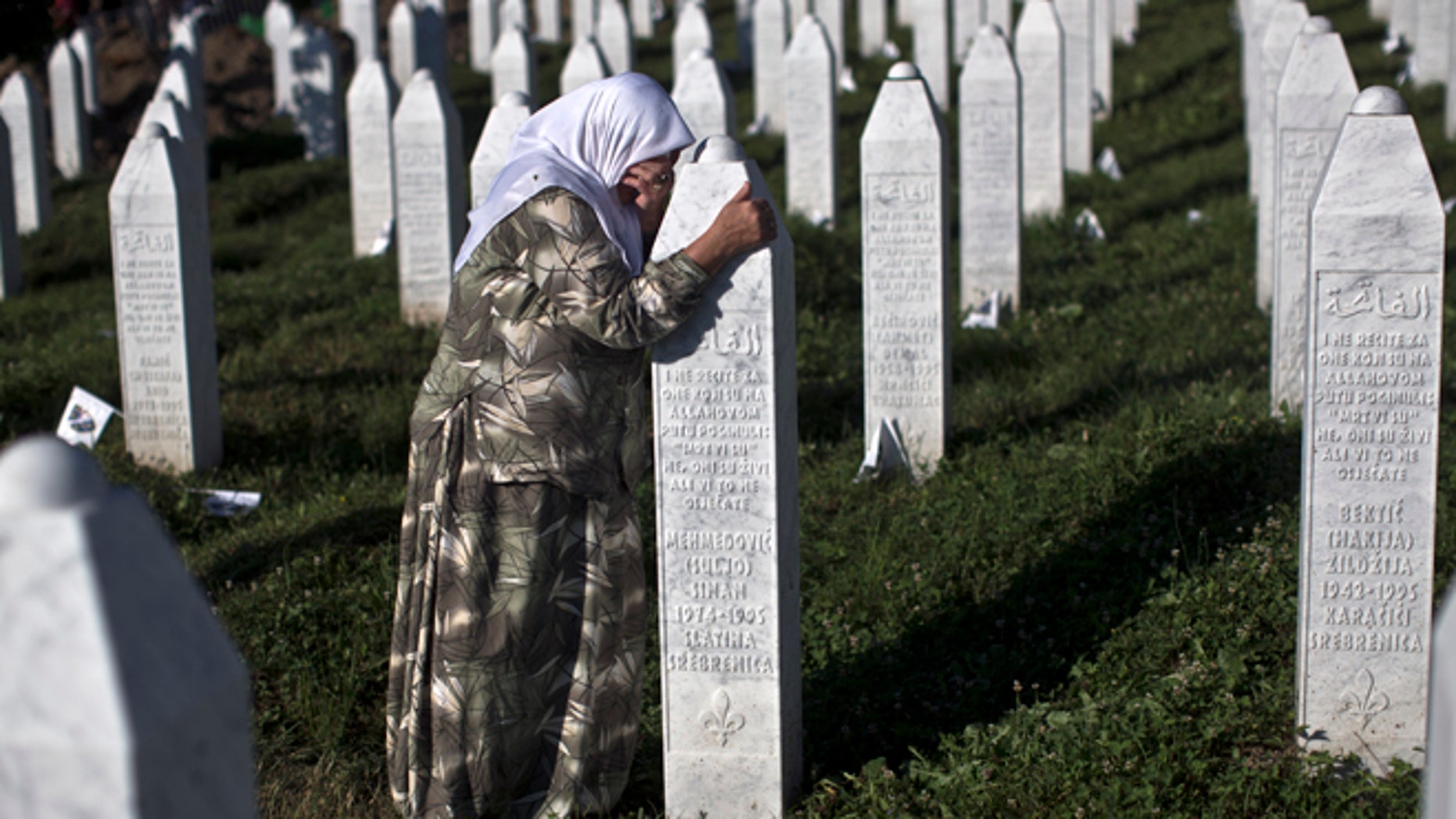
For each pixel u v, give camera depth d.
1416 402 3.77
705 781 3.85
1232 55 20.05
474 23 24.73
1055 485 6.02
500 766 3.65
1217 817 3.60
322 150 18.47
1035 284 10.67
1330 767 3.80
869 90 20.14
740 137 18.31
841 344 9.19
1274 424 6.42
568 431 3.53
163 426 7.29
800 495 6.52
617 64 21.16
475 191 7.77
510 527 3.55
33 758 1.50
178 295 7.15
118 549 1.51
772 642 3.75
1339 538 3.88
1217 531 5.38
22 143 14.25
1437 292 3.70
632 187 3.63
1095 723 4.06
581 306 3.42
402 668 3.77
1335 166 3.73
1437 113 16.14
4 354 9.58
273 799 4.04
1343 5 23.23
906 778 3.93
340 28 26.03
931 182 6.77
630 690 3.76
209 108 21.50
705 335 3.61
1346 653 3.94
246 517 6.65
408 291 10.52
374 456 7.42
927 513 6.07
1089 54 14.86
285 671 4.91
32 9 9.00
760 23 18.31
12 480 1.50
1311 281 3.77
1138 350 8.48
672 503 3.72
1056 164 12.95
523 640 3.58
